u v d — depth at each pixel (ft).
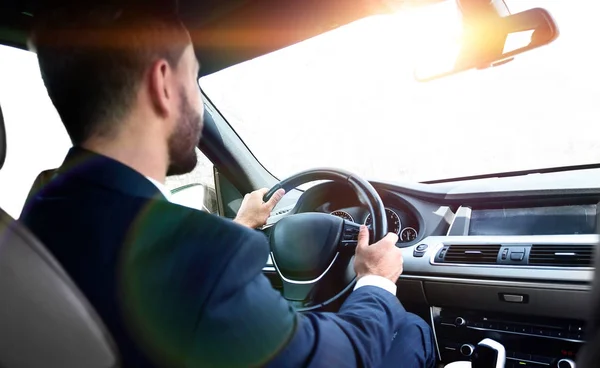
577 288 5.16
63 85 2.72
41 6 2.88
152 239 2.52
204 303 2.40
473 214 6.54
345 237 5.27
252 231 2.72
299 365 2.69
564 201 5.92
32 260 2.29
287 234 5.40
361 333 3.16
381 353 3.28
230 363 2.45
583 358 1.79
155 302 2.44
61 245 2.58
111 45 2.64
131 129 2.75
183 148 3.04
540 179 6.33
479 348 5.29
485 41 5.06
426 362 5.36
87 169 2.68
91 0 2.68
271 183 8.91
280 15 6.01
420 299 6.35
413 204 6.79
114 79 2.68
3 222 2.33
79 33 2.65
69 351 2.26
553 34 4.66
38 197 2.87
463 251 6.05
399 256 4.17
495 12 4.83
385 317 3.44
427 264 6.20
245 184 8.60
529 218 6.13
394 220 6.85
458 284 5.95
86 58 2.65
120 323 2.50
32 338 2.20
